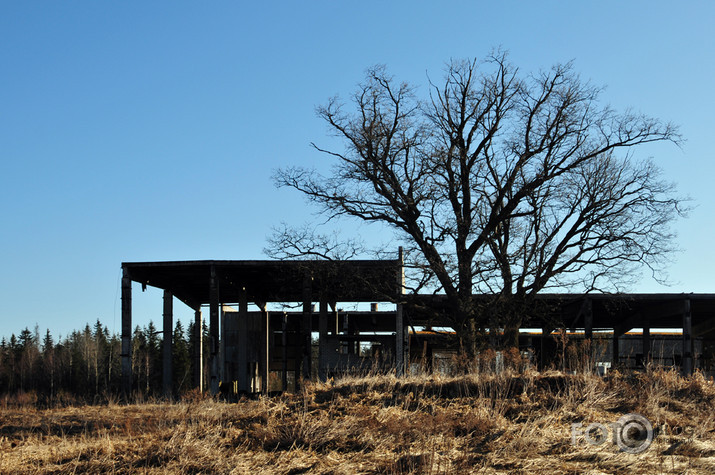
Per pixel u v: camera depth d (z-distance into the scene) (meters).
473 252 32.44
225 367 41.19
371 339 37.28
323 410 13.09
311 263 32.47
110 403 24.25
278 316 47.06
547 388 13.83
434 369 16.45
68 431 17.73
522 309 32.28
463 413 12.52
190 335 90.69
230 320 41.94
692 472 9.06
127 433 14.86
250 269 35.84
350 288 32.84
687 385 14.18
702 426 11.52
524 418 12.20
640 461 9.71
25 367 85.75
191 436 12.17
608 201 32.53
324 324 36.47
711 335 46.25
